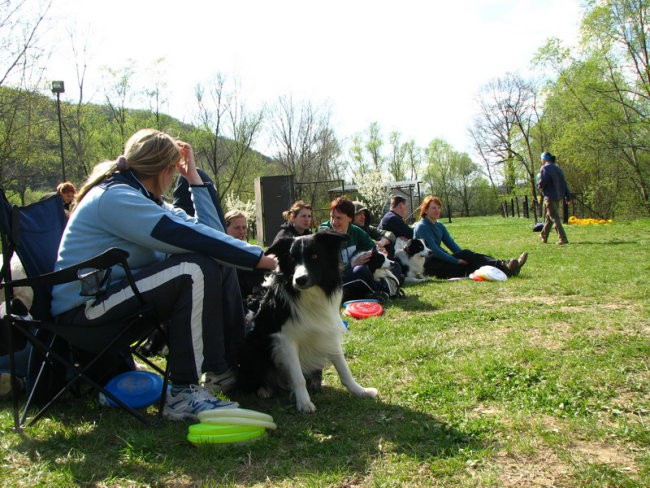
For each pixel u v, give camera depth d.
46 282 2.69
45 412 2.92
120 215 2.84
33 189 19.92
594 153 22.44
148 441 2.60
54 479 2.27
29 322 2.80
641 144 21.22
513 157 38.50
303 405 3.14
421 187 58.34
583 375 3.37
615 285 6.53
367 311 5.93
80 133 22.75
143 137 3.09
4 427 2.85
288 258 3.38
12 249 2.76
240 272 4.59
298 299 3.30
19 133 16.17
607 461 2.29
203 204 3.80
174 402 2.99
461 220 42.62
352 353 4.40
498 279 7.70
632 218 21.34
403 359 4.11
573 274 7.62
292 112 34.50
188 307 2.89
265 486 2.21
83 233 2.92
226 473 2.31
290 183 19.59
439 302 6.43
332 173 38.41
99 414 3.07
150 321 2.94
